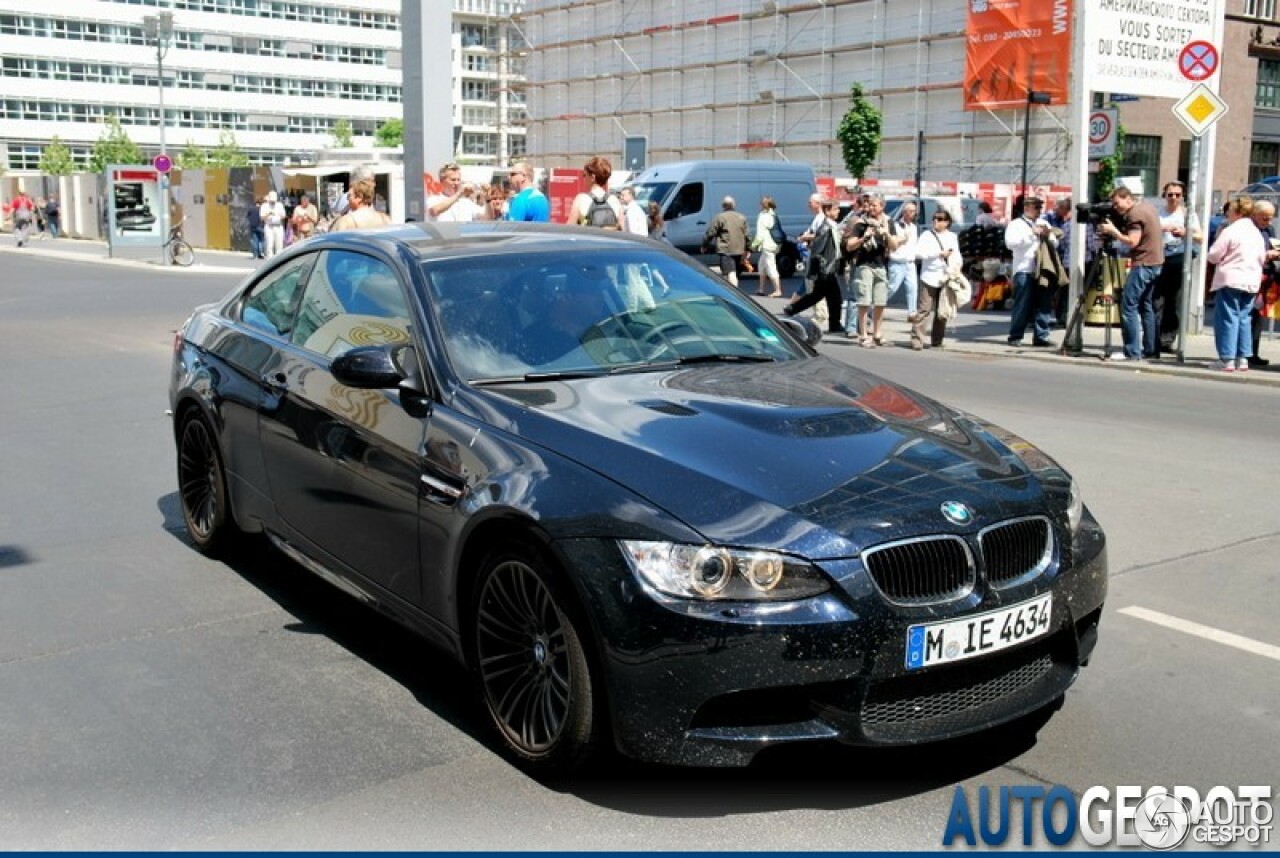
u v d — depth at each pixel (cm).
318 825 339
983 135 5291
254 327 553
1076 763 377
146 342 1493
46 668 456
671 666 323
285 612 520
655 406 394
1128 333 1366
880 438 382
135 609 523
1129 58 1497
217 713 415
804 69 6081
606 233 538
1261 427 959
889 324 1806
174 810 348
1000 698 356
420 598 412
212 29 10256
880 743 330
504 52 11331
